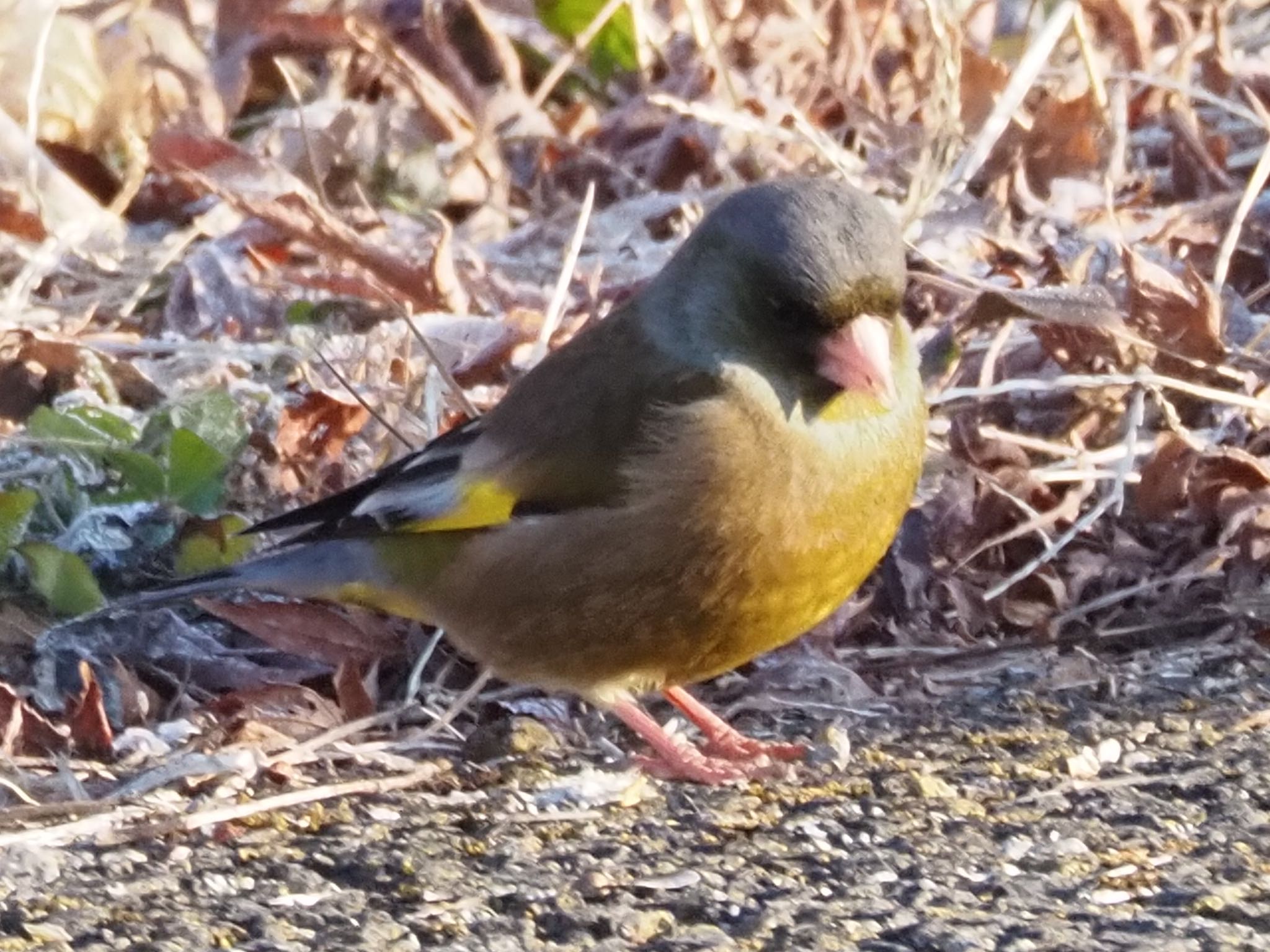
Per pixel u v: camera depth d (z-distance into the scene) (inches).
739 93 381.4
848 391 227.0
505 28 412.5
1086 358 302.2
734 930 185.9
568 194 384.5
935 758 229.5
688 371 227.8
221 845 208.7
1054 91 383.2
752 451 225.0
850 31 399.2
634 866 200.8
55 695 255.1
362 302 334.3
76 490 284.5
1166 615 267.3
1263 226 350.6
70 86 377.7
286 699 248.1
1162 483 278.2
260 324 337.4
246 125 391.5
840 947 181.2
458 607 243.4
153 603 250.5
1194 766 222.2
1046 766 224.7
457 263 345.7
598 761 236.1
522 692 258.5
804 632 244.1
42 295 348.2
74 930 187.3
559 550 233.9
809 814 214.2
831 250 222.2
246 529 259.4
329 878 200.1
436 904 192.5
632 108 393.4
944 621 269.1
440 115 387.2
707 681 263.7
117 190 381.4
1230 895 189.5
